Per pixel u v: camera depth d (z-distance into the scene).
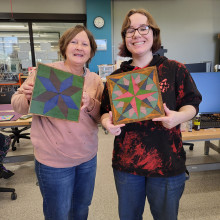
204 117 2.00
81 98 1.08
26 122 1.99
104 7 5.21
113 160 1.09
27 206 1.88
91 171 1.27
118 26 5.46
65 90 1.05
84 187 1.28
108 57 5.46
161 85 0.97
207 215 1.71
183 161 1.01
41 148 1.12
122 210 1.10
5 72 5.49
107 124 0.95
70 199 1.22
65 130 1.10
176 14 5.61
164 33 5.68
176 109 1.04
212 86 1.87
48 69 1.02
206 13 5.71
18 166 2.68
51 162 1.12
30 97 1.04
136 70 0.95
